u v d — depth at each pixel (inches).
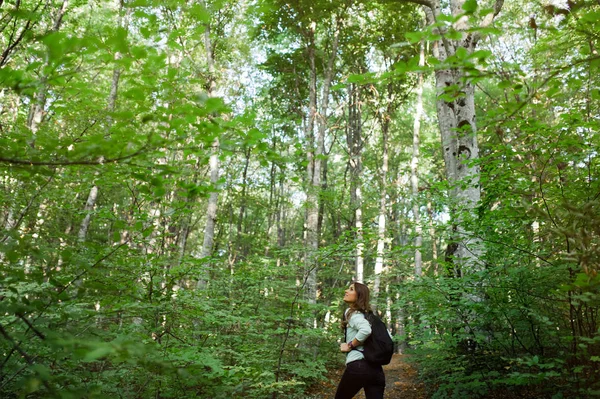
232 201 675.4
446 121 313.3
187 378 78.4
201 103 88.0
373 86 683.4
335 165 978.1
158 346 103.2
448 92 88.7
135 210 150.2
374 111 715.4
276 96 686.5
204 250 363.3
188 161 117.4
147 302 144.1
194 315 171.2
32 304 78.6
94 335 89.2
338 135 790.5
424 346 215.6
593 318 129.4
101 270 111.7
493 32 78.2
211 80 412.2
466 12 74.4
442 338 191.5
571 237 93.2
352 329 153.1
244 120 99.0
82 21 314.2
